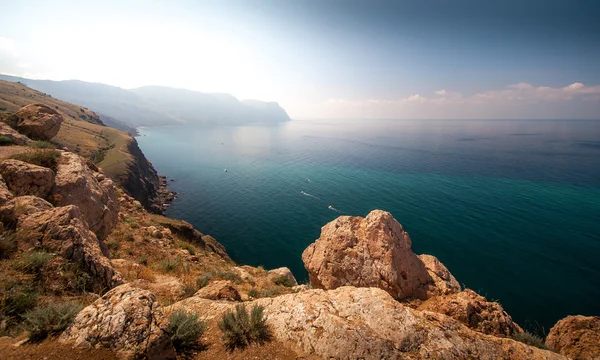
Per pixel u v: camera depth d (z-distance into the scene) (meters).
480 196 84.19
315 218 76.50
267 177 128.38
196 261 20.09
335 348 5.92
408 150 190.25
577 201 78.12
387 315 6.59
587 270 45.44
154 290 10.96
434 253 51.56
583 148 190.00
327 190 100.00
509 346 6.29
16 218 8.57
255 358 5.99
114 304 5.73
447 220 66.56
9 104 140.88
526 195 84.00
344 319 6.56
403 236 13.34
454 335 6.28
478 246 53.91
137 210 31.56
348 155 177.38
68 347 5.04
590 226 61.81
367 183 105.38
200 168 155.12
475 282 43.12
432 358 5.70
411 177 111.38
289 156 186.12
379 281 11.80
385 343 5.84
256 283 16.92
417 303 11.08
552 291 40.47
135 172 93.31
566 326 9.71
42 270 7.26
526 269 46.16
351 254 12.74
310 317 6.79
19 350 4.92
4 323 5.75
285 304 7.62
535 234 58.44
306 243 63.06
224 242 64.38
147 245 19.47
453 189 92.00
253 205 89.50
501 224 63.72
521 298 39.19
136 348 5.04
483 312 9.52
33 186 11.12
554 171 114.94
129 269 12.95
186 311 7.72
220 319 7.51
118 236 19.38
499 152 173.25
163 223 31.17
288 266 54.38
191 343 6.43
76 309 6.12
